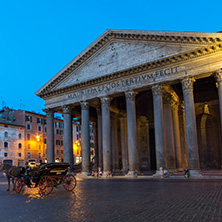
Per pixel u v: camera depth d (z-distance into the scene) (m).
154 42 28.66
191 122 25.30
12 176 17.48
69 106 35.09
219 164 36.81
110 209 9.41
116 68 31.20
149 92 41.41
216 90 37.22
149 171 37.56
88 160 32.06
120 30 30.69
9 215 9.19
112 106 38.84
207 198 11.22
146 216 8.09
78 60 34.06
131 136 28.81
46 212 9.41
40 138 68.00
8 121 62.59
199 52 25.31
